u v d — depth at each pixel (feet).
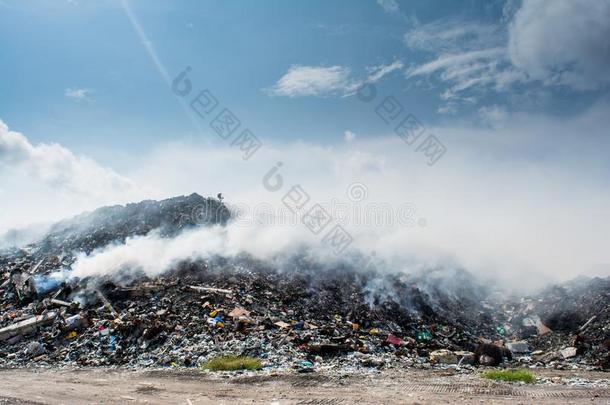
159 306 66.54
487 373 44.60
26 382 43.86
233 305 66.54
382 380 42.39
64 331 60.85
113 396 37.04
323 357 53.21
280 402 34.04
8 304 72.43
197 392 37.93
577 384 40.86
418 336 67.72
